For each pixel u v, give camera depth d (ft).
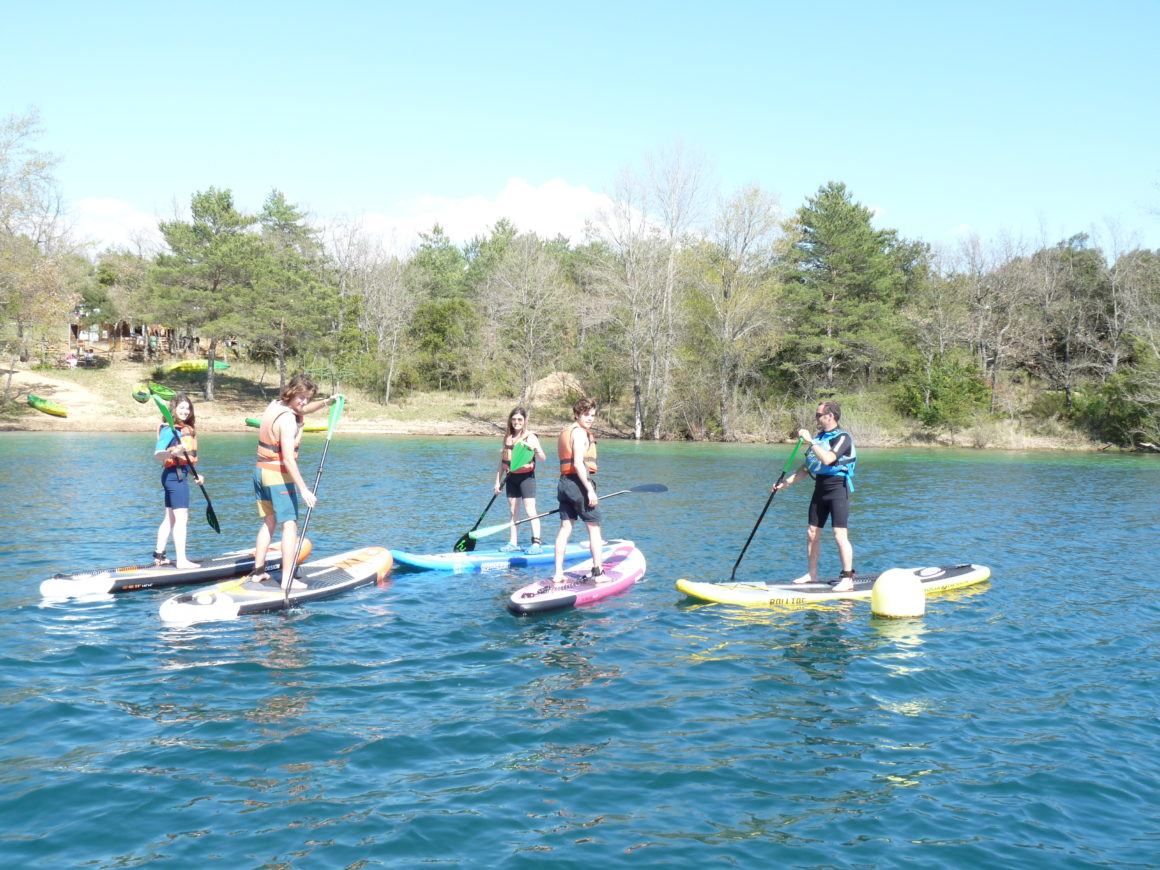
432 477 64.75
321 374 153.38
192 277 144.36
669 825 12.32
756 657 20.34
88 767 13.99
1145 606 25.99
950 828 12.30
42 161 122.31
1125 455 112.68
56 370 148.56
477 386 164.14
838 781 13.80
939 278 166.91
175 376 160.04
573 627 22.89
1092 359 151.02
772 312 134.21
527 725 15.98
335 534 37.88
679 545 36.22
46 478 58.13
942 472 81.56
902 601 24.06
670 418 139.54
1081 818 12.64
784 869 11.16
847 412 133.80
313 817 12.43
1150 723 16.40
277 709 16.65
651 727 15.96
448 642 21.38
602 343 153.79
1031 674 19.27
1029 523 45.14
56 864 11.05
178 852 11.41
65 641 20.85
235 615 23.58
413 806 12.80
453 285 221.05
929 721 16.39
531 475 32.89
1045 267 159.02
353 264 170.91
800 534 39.55
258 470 25.14
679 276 136.46
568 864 11.21
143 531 36.76
